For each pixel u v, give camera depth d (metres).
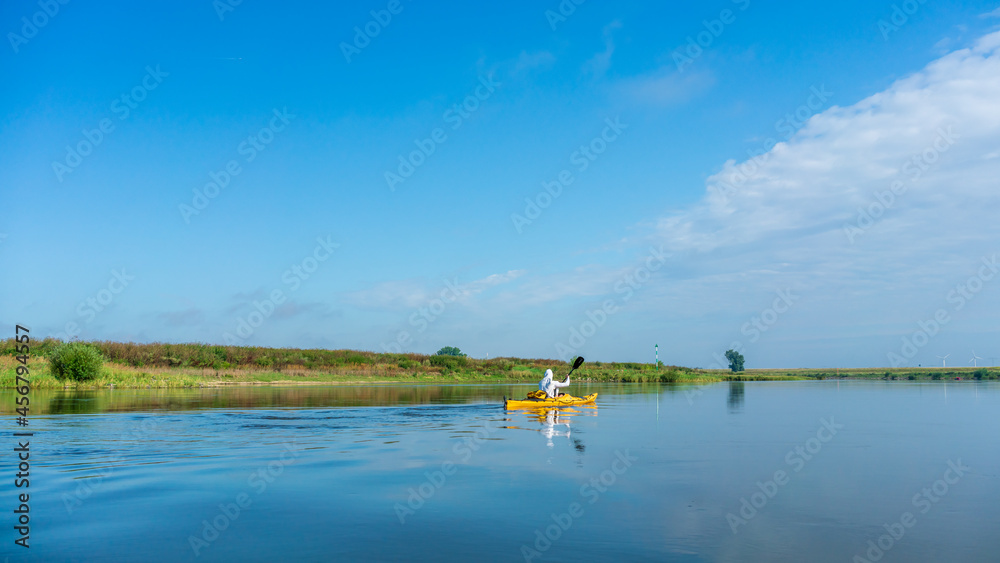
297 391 33.19
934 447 13.70
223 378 41.16
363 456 12.02
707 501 8.49
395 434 15.34
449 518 7.54
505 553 6.21
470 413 20.91
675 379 57.12
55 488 9.10
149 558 6.02
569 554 6.17
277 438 14.38
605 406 25.05
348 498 8.58
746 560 6.02
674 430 16.61
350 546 6.43
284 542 6.55
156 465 10.93
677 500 8.52
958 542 6.64
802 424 18.52
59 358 32.81
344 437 14.67
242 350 50.78
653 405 25.84
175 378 37.12
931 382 65.06
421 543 6.51
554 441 14.26
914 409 24.94
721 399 31.02
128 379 34.69
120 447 12.84
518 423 17.92
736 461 11.67
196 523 7.28
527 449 13.02
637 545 6.48
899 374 94.81
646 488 9.27
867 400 30.95
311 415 19.66
